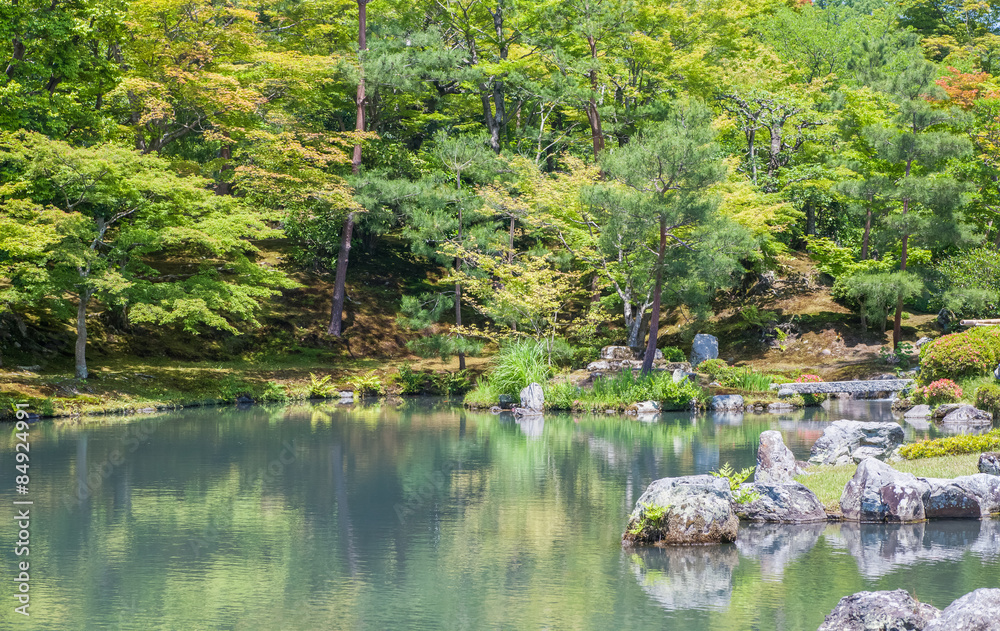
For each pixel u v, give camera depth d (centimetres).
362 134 3931
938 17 6419
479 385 3250
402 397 3519
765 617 875
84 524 1319
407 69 3825
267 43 4200
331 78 4191
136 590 1001
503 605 932
